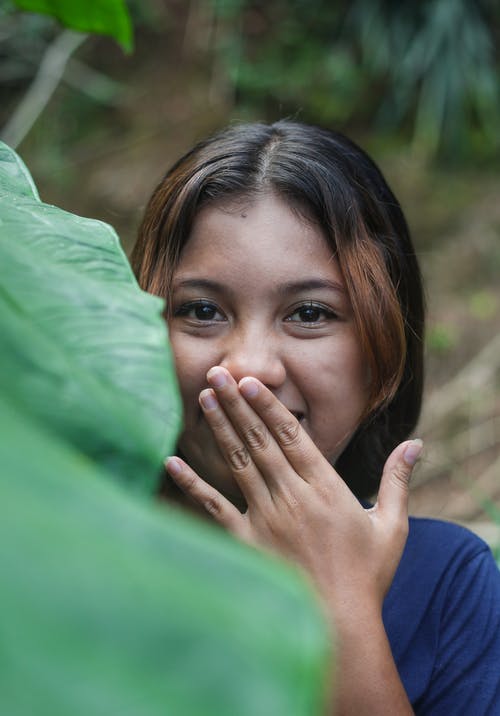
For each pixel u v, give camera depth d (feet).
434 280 16.94
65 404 1.29
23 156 18.83
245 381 3.85
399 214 5.32
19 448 0.95
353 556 3.77
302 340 4.24
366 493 5.32
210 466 4.32
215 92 19.66
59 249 1.77
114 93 19.70
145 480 1.30
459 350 15.84
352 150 5.10
